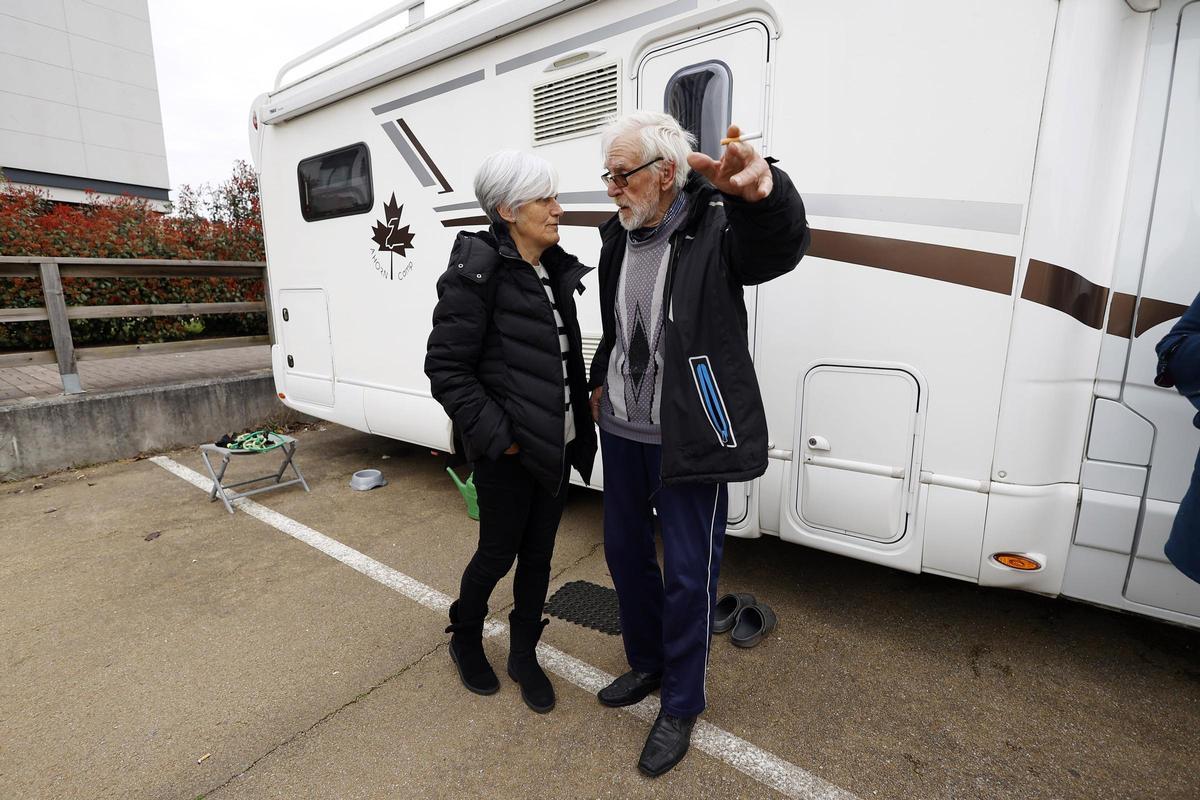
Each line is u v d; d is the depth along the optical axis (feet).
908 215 6.42
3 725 6.60
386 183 11.75
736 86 7.31
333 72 12.35
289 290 14.56
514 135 9.56
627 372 5.83
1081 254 5.77
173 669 7.46
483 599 6.57
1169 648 7.45
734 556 9.84
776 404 7.52
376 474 13.80
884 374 6.75
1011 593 8.72
